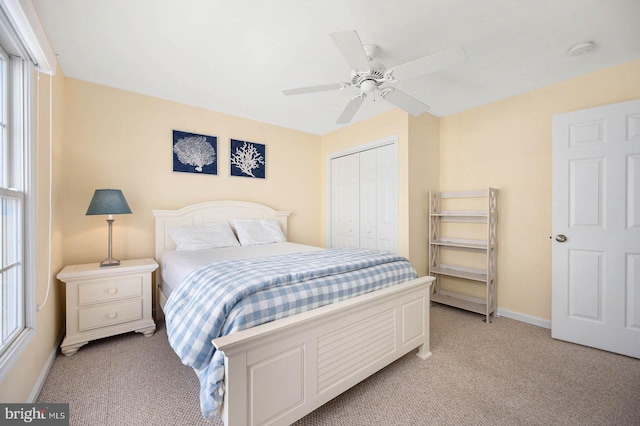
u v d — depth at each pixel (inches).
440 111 127.5
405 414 57.5
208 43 76.8
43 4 61.2
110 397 61.8
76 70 91.5
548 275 102.0
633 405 59.9
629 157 80.4
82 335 82.4
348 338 59.9
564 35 72.6
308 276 59.1
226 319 46.9
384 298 67.0
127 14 65.0
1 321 47.5
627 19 66.2
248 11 64.2
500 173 114.5
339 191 158.1
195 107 122.6
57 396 61.9
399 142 123.3
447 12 64.1
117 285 88.5
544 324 102.3
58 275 79.0
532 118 105.4
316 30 71.0
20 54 53.0
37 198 61.1
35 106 58.7
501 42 75.4
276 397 47.9
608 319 83.4
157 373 71.4
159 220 110.8
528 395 63.4
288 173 154.0
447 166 133.0
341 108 125.1
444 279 133.9
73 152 96.3
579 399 61.9
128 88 105.0
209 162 126.1
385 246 131.2
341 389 58.4
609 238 83.4
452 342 90.1
